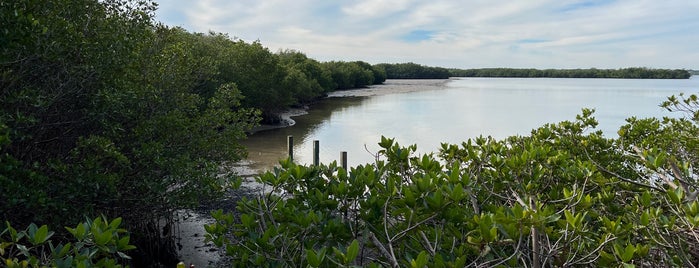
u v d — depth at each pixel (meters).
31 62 5.21
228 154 7.68
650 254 2.89
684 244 2.93
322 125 27.80
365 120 30.48
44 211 5.03
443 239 2.97
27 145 5.57
